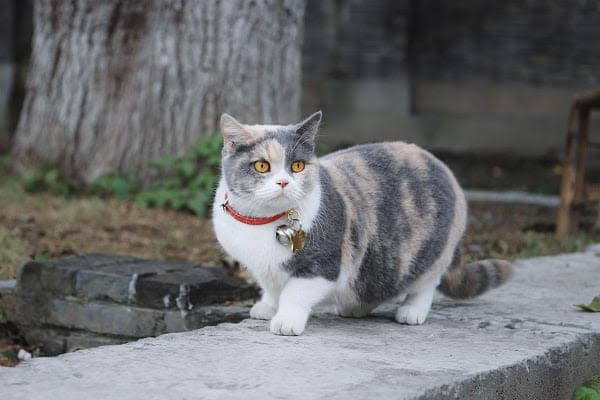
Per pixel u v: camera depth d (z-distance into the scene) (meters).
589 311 5.57
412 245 5.09
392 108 17.41
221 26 10.06
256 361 4.18
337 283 4.83
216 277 6.12
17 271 6.36
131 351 4.33
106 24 10.62
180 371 3.99
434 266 5.22
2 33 17.38
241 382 3.85
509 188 14.33
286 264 4.70
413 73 17.58
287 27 10.31
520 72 16.95
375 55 17.39
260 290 6.34
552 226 10.11
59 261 6.39
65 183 10.77
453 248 5.34
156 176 10.52
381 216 5.01
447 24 17.27
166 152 10.38
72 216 9.27
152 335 5.84
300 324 4.73
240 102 10.16
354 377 3.94
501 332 4.98
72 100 10.92
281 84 10.38
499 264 5.71
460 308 5.66
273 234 4.65
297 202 4.59
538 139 16.88
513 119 17.00
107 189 10.53
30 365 4.06
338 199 4.81
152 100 10.36
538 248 8.62
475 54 17.19
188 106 10.25
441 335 4.88
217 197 4.93
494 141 17.09
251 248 4.69
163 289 5.83
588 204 9.51
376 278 5.04
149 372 3.97
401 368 4.12
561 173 9.98
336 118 17.69
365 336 4.80
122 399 3.61
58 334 6.18
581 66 16.64
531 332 4.98
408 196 5.12
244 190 4.62
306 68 17.80
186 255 8.02
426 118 17.31
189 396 3.65
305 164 4.66
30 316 6.26
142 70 10.47
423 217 5.13
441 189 5.25
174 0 10.05
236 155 4.70
